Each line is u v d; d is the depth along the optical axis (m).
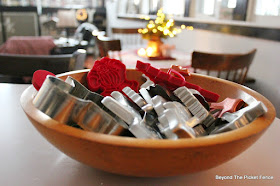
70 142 0.32
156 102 0.42
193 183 0.41
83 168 0.44
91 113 0.35
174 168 0.32
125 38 3.93
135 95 0.47
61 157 0.47
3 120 0.60
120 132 0.37
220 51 2.22
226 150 0.32
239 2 2.05
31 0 5.58
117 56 1.92
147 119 0.40
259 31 1.75
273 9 1.76
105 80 0.61
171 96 0.49
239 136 0.32
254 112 0.39
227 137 0.31
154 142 0.29
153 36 1.96
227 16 2.23
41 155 0.47
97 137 0.30
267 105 0.45
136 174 0.34
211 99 0.52
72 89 0.43
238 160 0.48
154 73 0.52
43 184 0.39
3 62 1.03
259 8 1.89
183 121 0.37
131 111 0.41
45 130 0.34
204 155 0.31
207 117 0.44
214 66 1.35
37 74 0.50
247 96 0.53
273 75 1.71
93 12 5.75
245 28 1.88
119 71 0.63
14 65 1.05
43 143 0.51
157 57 1.85
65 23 4.85
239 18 2.07
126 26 4.65
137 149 0.29
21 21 5.16
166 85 0.52
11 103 0.71
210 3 2.48
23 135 0.54
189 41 2.69
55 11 5.47
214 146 0.30
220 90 0.61
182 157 0.30
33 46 2.87
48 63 1.03
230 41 2.09
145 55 1.96
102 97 0.48
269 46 1.72
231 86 0.58
